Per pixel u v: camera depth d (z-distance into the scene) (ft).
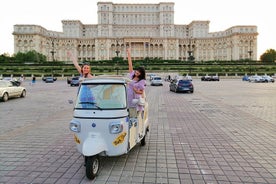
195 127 32.53
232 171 18.16
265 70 258.78
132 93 21.11
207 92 88.33
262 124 34.01
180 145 24.61
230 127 32.32
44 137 27.96
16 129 32.04
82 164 19.80
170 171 18.20
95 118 17.94
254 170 18.33
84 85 19.66
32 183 16.38
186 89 84.94
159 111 45.88
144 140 24.25
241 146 24.14
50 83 164.86
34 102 61.16
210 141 25.96
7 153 22.48
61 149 23.63
